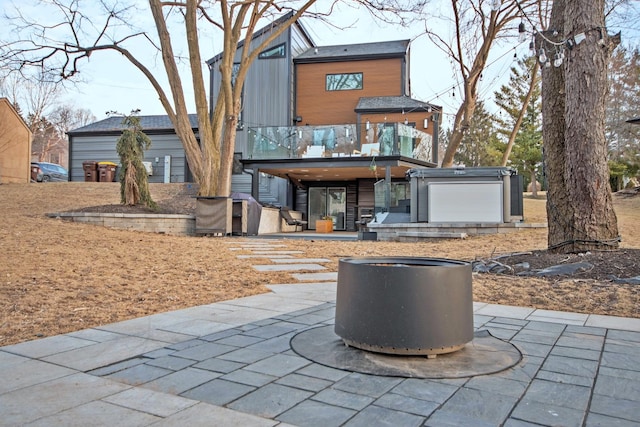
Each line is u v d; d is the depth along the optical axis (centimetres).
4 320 418
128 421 223
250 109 2105
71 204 1463
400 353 321
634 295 541
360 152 1644
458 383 276
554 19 838
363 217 1789
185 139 1376
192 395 256
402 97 2017
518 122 2084
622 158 2542
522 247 1005
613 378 286
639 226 1255
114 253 805
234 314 467
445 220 1281
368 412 234
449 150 1850
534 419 227
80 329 402
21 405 240
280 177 2008
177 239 1123
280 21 1967
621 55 2550
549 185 809
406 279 322
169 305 508
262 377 285
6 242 814
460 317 331
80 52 1477
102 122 2561
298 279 696
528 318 463
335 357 324
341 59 2089
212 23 1591
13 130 1936
